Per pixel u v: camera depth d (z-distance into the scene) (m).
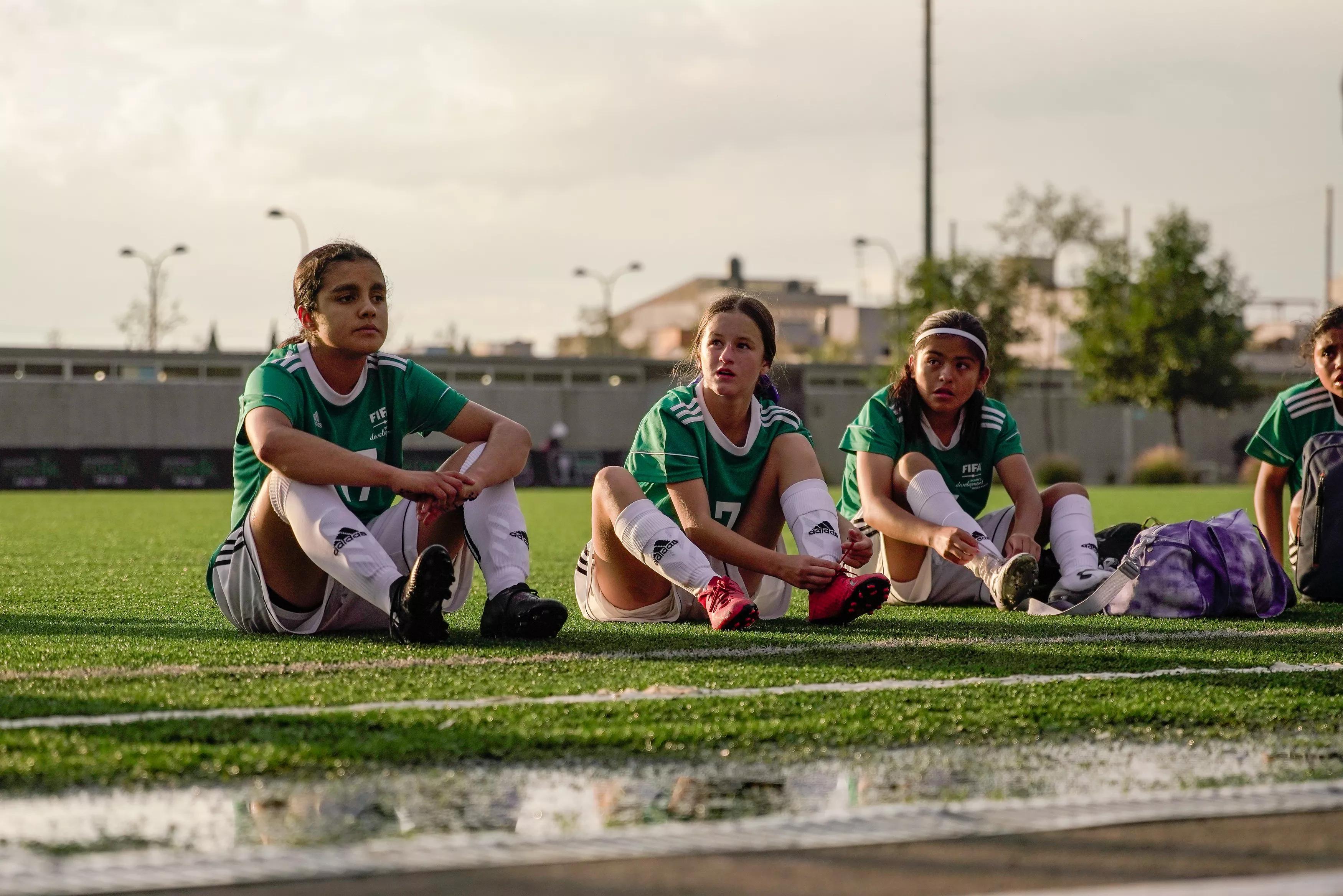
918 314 45.16
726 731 2.98
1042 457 44.41
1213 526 5.78
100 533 13.09
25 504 21.64
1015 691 3.52
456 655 4.18
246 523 4.66
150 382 43.62
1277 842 2.17
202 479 33.72
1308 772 2.69
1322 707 3.34
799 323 113.56
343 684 3.54
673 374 5.71
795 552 10.41
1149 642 4.68
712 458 5.26
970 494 6.24
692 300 119.50
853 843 2.14
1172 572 5.62
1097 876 1.98
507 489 4.77
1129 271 48.78
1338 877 1.97
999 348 46.44
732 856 2.08
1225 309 48.12
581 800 2.43
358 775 2.59
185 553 10.13
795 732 2.99
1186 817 2.31
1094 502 24.30
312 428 4.74
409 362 5.03
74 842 2.14
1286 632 5.04
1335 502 6.28
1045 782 2.59
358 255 4.71
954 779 2.61
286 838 2.17
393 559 4.79
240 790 2.47
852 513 6.51
